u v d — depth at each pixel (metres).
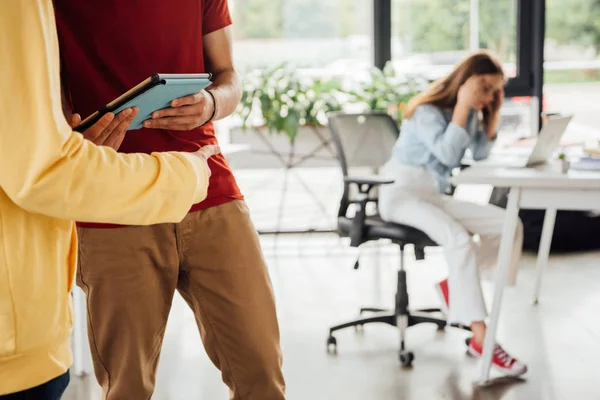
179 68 1.59
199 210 1.59
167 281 1.60
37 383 1.06
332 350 3.47
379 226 3.46
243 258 1.63
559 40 5.74
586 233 5.23
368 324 3.87
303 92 5.59
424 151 3.50
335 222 6.19
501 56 5.82
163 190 1.09
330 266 5.13
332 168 5.98
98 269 1.55
